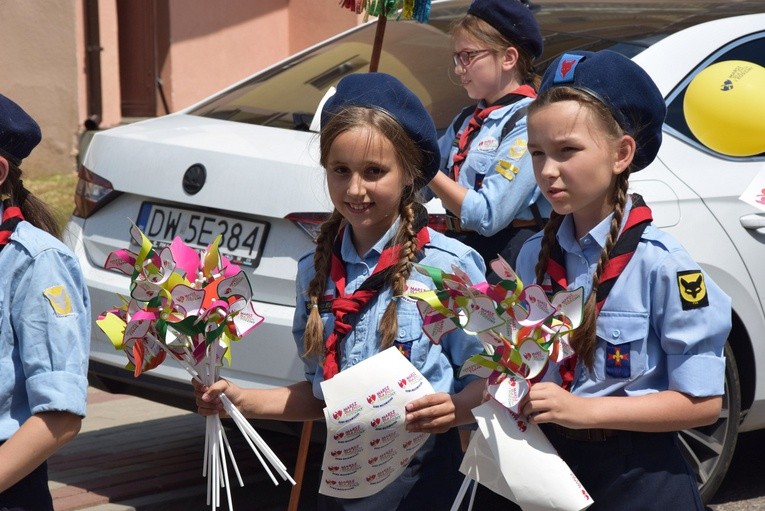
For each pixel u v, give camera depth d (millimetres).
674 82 4926
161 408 6469
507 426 2680
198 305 2758
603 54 2830
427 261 2994
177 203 4758
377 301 2986
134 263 2783
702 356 2736
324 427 4324
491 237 4355
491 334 2650
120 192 4945
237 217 4605
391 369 2812
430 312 2719
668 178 4789
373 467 2871
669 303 2738
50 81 11359
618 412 2666
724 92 4188
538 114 2762
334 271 3051
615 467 2791
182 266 2826
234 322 2869
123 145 4961
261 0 12945
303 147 4641
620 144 2777
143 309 2760
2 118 2775
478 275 3010
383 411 2801
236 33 12789
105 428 6043
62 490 4992
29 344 2646
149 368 2854
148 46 12172
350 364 2996
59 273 2707
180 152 4750
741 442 6062
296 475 3936
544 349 2605
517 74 4469
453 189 4211
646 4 5684
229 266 2832
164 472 5293
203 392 2889
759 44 5203
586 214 2863
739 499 5211
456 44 4469
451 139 4617
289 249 4465
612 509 2797
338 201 2943
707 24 5188
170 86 12266
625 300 2771
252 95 5520
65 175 11398
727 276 4820
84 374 2686
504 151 4254
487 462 2705
